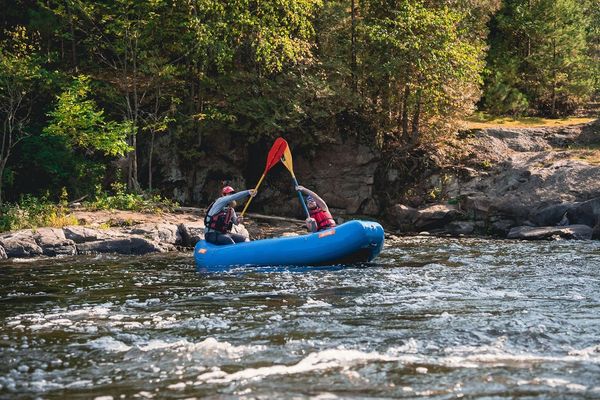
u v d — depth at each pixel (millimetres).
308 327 5836
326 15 20469
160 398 4098
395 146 20516
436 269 9734
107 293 7992
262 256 10445
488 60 25953
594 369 4523
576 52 25062
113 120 18328
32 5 19578
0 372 4676
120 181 17938
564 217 15922
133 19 18094
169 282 8828
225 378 4438
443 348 5070
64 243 12367
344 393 4105
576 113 25641
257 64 19469
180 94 19375
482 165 19234
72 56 19859
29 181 17391
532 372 4465
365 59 20141
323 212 11031
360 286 8148
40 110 17828
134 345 5344
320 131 19312
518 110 24281
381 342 5262
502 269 9625
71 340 5535
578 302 6855
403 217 18094
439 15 19766
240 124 19203
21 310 6934
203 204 18984
